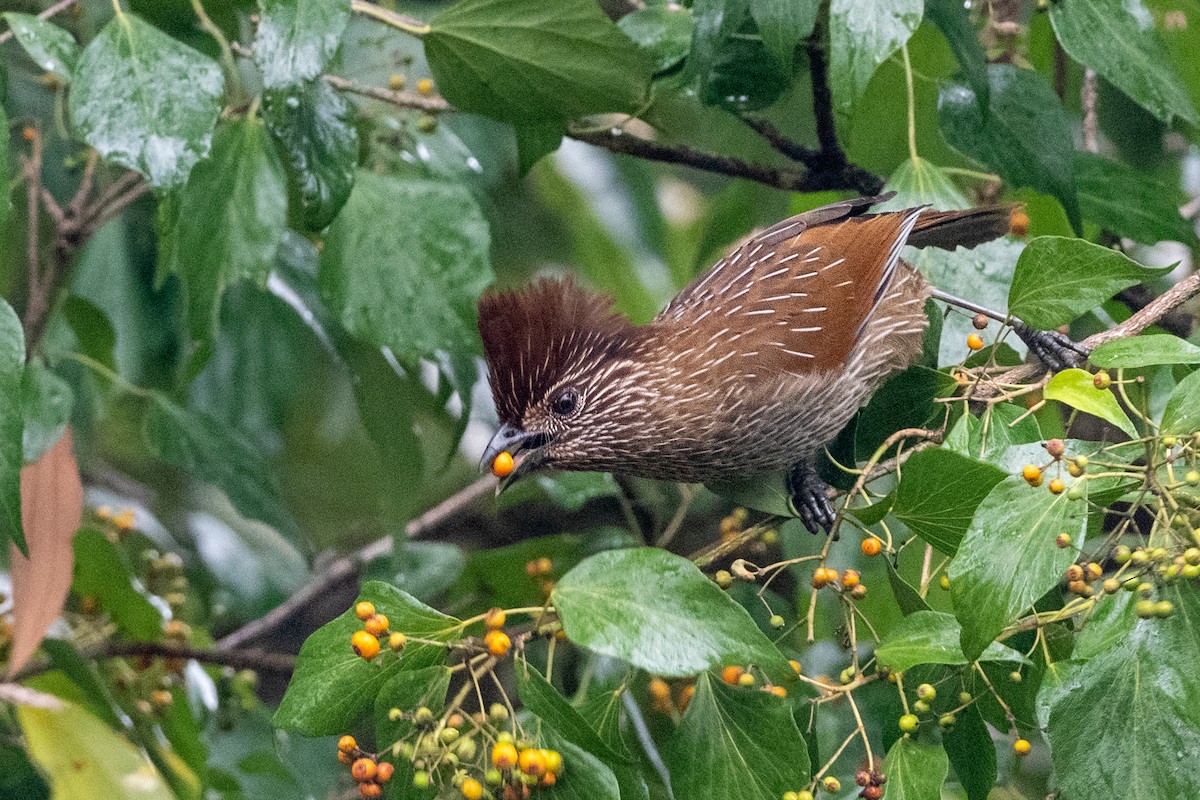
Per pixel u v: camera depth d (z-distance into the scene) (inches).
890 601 383.9
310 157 329.7
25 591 318.0
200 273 358.6
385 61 474.0
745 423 389.1
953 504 272.2
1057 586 283.3
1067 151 371.6
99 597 387.9
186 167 299.9
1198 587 246.8
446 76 361.1
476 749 265.6
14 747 359.9
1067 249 280.7
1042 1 362.3
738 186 517.0
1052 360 355.9
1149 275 277.9
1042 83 374.3
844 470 317.1
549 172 563.2
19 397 252.8
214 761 438.3
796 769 263.1
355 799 458.3
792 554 398.9
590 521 590.9
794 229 414.3
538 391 383.6
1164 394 334.3
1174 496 248.8
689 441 390.3
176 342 499.5
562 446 389.4
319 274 373.4
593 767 255.6
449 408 513.3
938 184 369.1
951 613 265.3
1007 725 285.6
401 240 371.2
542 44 350.9
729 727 267.9
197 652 391.2
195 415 438.9
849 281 393.1
